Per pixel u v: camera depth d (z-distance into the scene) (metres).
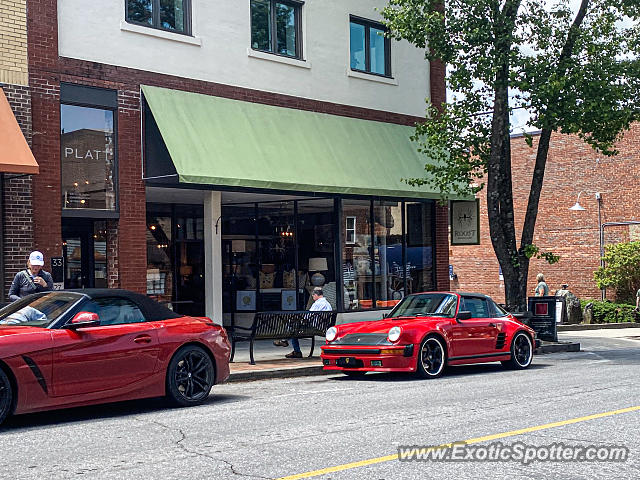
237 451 7.23
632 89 17.55
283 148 17.91
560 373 13.83
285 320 14.94
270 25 19.06
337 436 7.91
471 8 17.64
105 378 9.32
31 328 9.02
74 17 15.41
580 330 28.09
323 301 16.25
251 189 17.64
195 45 17.34
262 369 13.77
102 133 15.89
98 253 16.64
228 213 21.58
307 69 19.56
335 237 19.88
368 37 21.47
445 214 22.83
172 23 17.17
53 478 6.27
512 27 17.52
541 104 17.53
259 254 21.11
